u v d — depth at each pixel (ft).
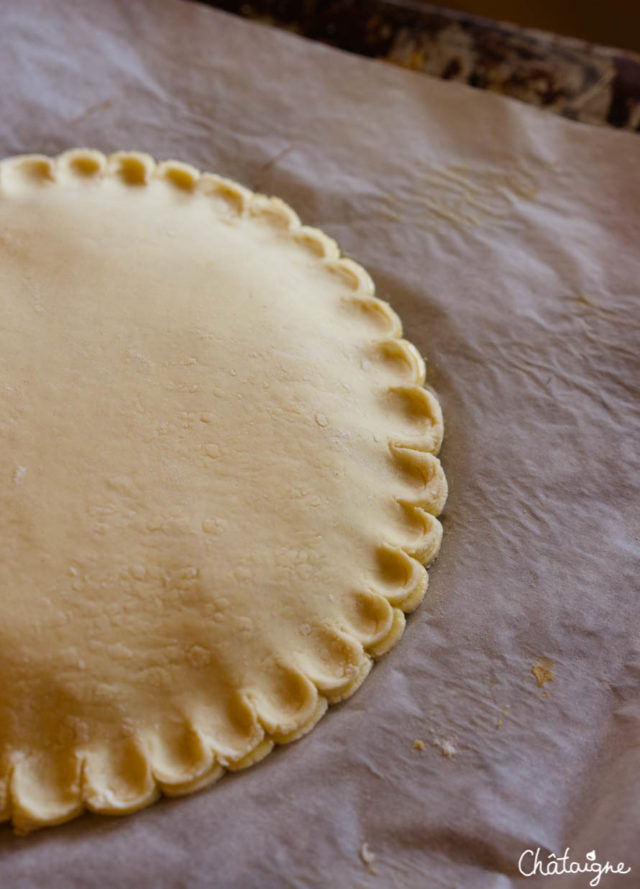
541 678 1.63
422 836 1.51
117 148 2.04
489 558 1.72
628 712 1.60
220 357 1.69
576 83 2.12
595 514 1.75
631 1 2.66
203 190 1.93
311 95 2.11
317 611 1.60
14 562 1.54
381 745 1.57
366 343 1.81
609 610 1.67
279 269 1.84
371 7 2.20
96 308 1.71
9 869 1.47
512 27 2.16
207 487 1.61
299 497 1.63
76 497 1.58
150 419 1.64
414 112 2.10
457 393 1.85
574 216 1.99
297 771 1.55
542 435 1.81
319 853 1.50
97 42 2.13
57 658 1.51
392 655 1.64
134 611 1.54
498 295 1.92
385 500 1.69
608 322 1.90
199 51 2.14
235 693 1.55
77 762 1.50
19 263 1.74
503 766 1.56
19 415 1.61
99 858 1.48
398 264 1.95
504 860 1.50
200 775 1.52
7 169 1.87
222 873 1.48
